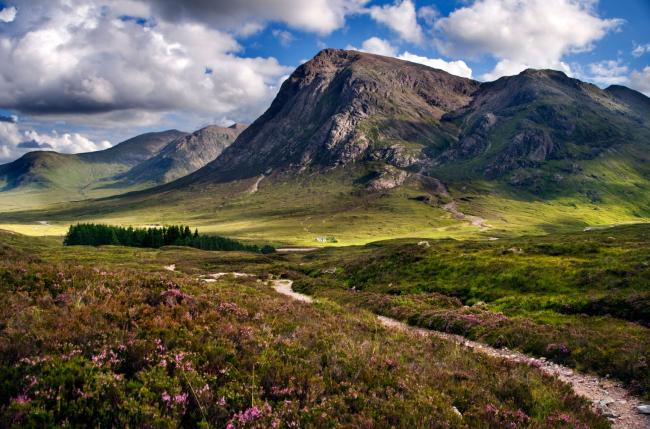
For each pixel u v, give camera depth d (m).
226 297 16.42
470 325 24.95
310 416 8.32
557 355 19.12
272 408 8.47
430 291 38.03
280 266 80.69
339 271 56.16
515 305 29.55
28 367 7.74
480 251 47.75
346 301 37.38
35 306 10.95
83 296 12.29
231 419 7.72
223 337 11.33
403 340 16.72
